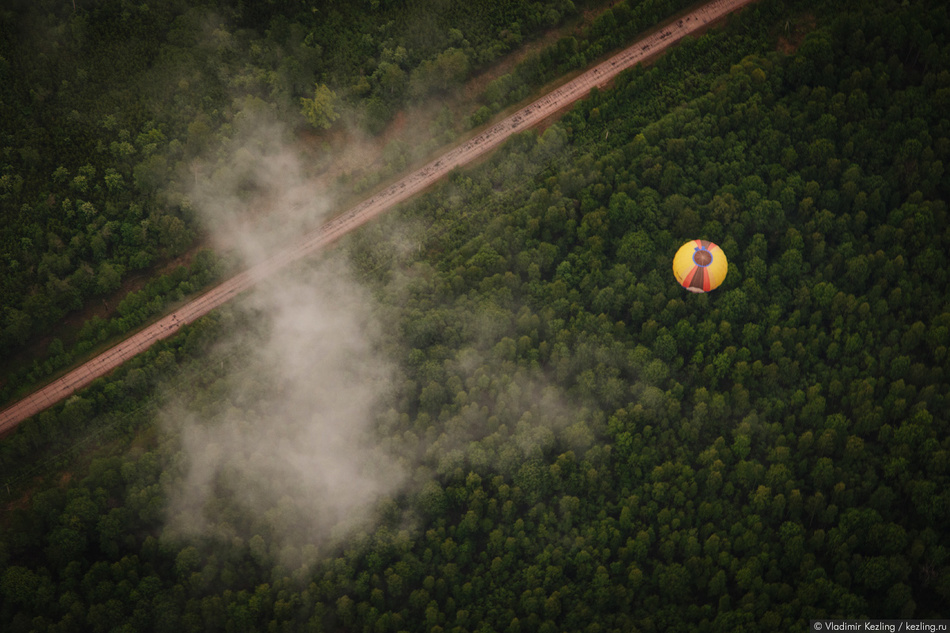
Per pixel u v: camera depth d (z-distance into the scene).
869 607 195.00
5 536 198.50
